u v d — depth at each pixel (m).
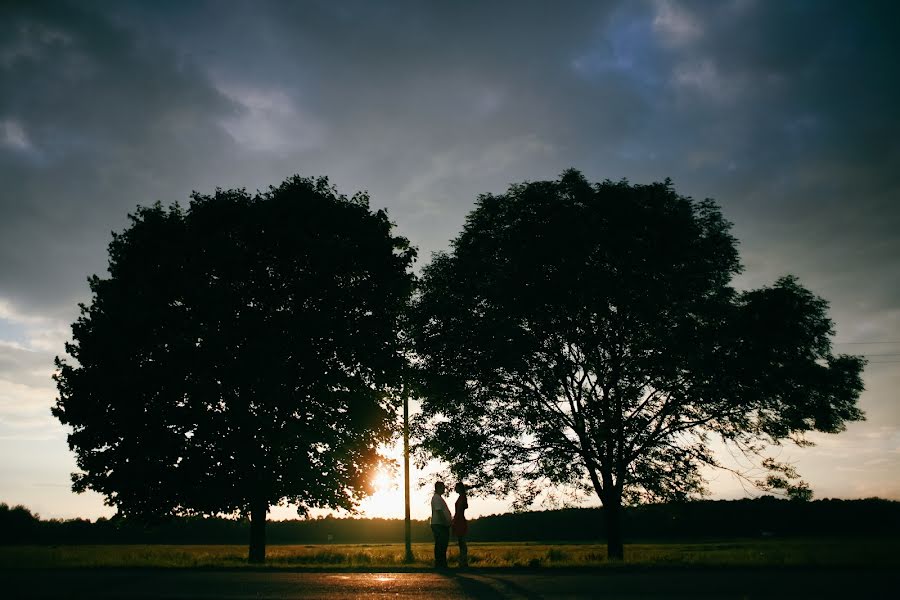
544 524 92.12
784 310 21.70
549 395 22.77
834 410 21.83
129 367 23.62
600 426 21.14
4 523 77.19
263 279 25.08
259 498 23.03
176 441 22.88
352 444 25.00
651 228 22.97
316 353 25.08
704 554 17.22
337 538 110.50
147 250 25.44
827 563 11.76
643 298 21.72
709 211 24.16
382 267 27.14
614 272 22.81
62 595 8.27
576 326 22.78
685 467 21.62
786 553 14.80
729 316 21.91
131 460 22.75
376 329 26.09
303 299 25.25
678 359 21.27
